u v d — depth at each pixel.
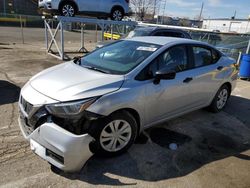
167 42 3.97
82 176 2.86
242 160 3.43
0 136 3.60
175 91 3.78
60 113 2.69
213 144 3.81
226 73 4.93
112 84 3.06
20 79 6.85
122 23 11.62
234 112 5.29
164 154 3.42
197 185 2.86
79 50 13.81
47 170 2.92
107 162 3.14
